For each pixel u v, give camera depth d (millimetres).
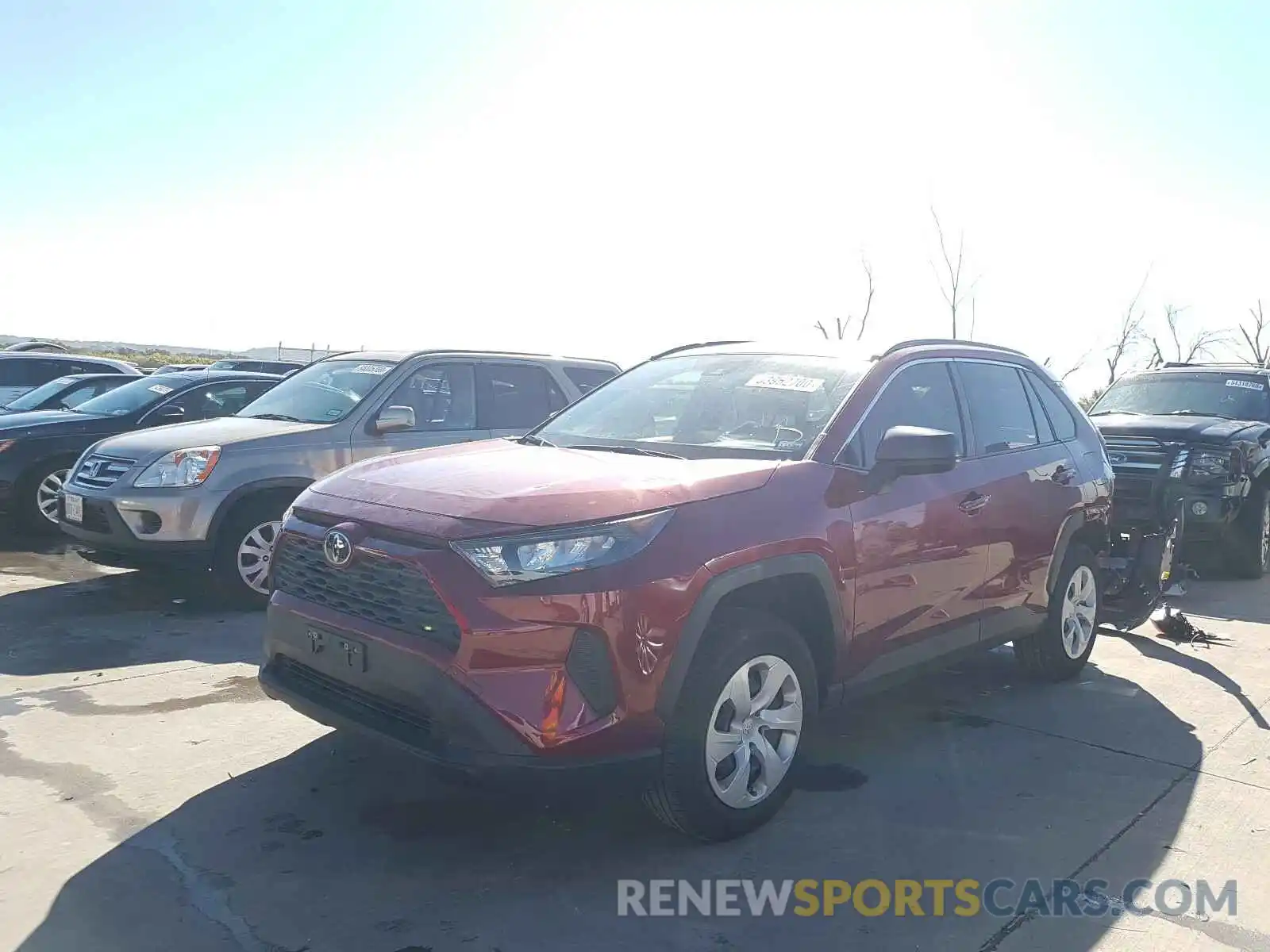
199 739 4465
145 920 3059
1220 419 9320
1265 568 9516
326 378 7922
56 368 14234
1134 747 4781
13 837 3545
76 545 9164
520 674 3191
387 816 3801
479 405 7934
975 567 4789
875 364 4605
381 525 3490
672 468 3850
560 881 3385
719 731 3572
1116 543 7266
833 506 3994
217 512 6609
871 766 4477
